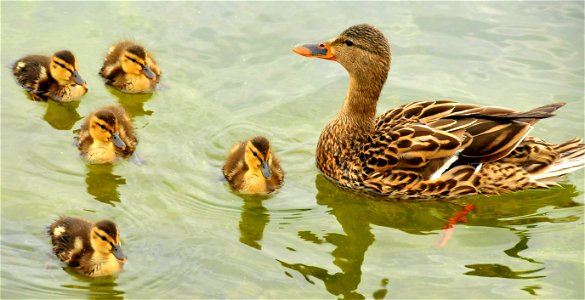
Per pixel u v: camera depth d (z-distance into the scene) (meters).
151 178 11.87
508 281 10.05
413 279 10.11
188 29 14.92
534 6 15.42
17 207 11.12
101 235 9.91
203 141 12.66
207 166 12.21
